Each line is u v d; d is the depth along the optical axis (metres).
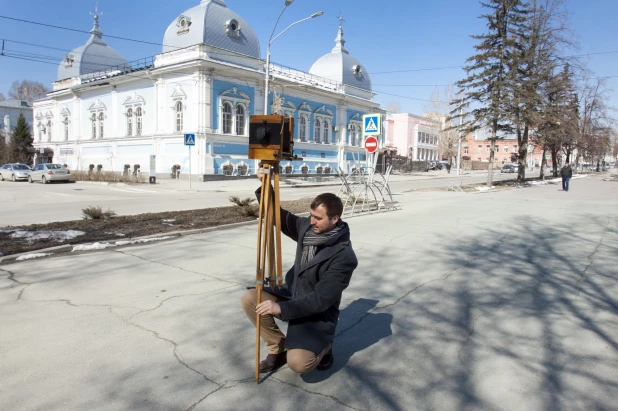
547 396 2.89
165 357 3.40
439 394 2.92
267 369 3.19
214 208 12.91
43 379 3.05
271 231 3.17
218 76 30.20
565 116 32.34
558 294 5.08
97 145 38.72
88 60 42.53
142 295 4.88
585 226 10.02
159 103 32.22
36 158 44.97
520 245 7.86
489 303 4.77
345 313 4.45
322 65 43.81
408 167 53.06
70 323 4.05
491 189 23.73
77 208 14.14
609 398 2.87
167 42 31.47
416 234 8.91
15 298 4.74
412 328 4.06
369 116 12.82
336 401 2.82
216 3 31.64
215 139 30.22
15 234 8.09
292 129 3.17
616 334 3.92
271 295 3.09
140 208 14.33
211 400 2.81
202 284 5.30
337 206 2.87
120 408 2.71
